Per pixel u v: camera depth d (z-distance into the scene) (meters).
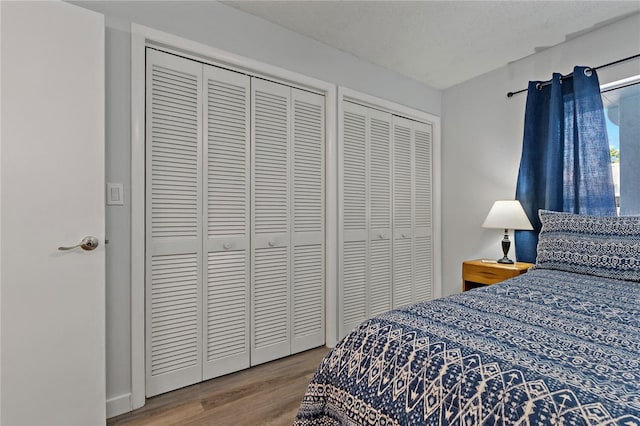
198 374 1.97
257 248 2.21
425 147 3.31
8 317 1.34
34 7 1.40
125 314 1.70
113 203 1.67
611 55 2.22
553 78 2.40
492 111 2.95
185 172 1.93
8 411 1.34
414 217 3.19
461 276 3.22
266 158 2.25
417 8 2.07
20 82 1.37
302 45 2.38
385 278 2.93
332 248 2.53
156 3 1.80
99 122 1.55
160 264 1.84
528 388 0.69
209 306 2.02
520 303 1.28
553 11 2.09
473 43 2.48
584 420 0.59
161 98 1.85
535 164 2.57
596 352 0.84
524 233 2.63
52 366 1.43
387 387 0.90
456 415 0.74
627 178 2.18
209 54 1.97
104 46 1.57
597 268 1.81
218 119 2.05
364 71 2.74
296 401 1.78
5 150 1.34
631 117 2.17
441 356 0.87
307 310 2.45
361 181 2.76
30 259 1.39
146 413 1.67
